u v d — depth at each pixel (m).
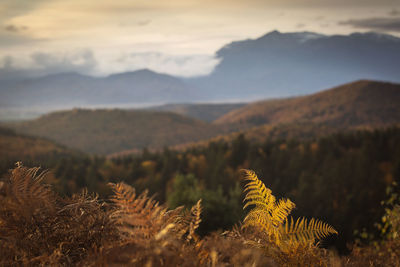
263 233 1.68
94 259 1.07
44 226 1.29
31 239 1.26
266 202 1.79
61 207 1.39
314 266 1.56
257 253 1.12
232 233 1.72
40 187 1.26
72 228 1.32
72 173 65.75
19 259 1.18
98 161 93.25
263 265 1.09
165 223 1.26
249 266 1.09
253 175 1.85
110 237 1.32
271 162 74.25
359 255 2.70
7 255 1.17
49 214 1.28
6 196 1.19
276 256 1.52
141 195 1.19
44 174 1.38
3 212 1.21
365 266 2.38
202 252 1.23
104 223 1.35
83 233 1.32
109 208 1.44
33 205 1.18
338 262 1.81
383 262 2.66
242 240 1.56
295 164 70.19
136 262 1.00
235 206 13.59
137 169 83.75
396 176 48.12
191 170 86.31
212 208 12.80
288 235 1.66
